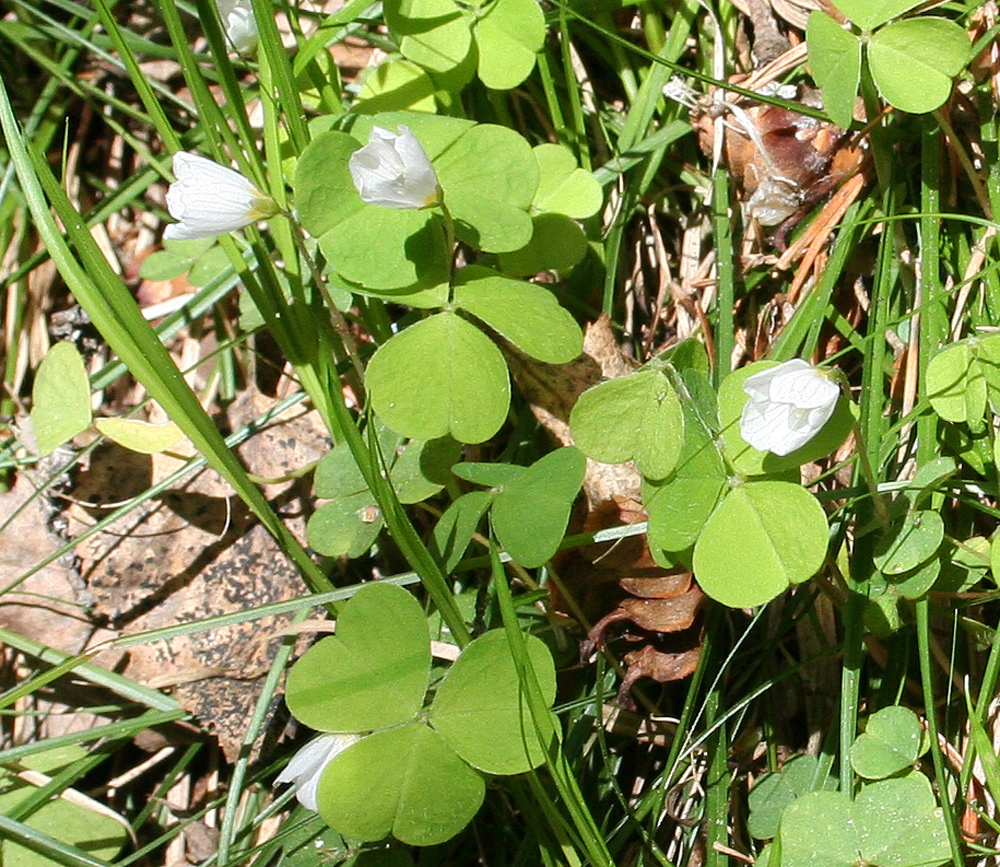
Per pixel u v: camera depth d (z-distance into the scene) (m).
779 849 0.28
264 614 0.31
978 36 0.33
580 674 0.32
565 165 0.33
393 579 0.31
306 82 0.34
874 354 0.31
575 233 0.33
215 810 0.34
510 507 0.30
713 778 0.31
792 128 0.34
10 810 0.32
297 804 0.33
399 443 0.33
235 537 0.34
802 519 0.29
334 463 0.32
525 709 0.28
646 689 0.32
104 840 0.33
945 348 0.30
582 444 0.29
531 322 0.30
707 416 0.30
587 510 0.32
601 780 0.32
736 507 0.29
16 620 0.34
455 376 0.30
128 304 0.29
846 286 0.34
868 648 0.31
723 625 0.32
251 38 0.34
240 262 0.33
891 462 0.32
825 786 0.31
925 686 0.29
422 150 0.29
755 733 0.32
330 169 0.30
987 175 0.32
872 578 0.30
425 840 0.28
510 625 0.28
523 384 0.33
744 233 0.34
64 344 0.33
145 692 0.33
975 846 0.29
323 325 0.34
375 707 0.29
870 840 0.29
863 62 0.32
